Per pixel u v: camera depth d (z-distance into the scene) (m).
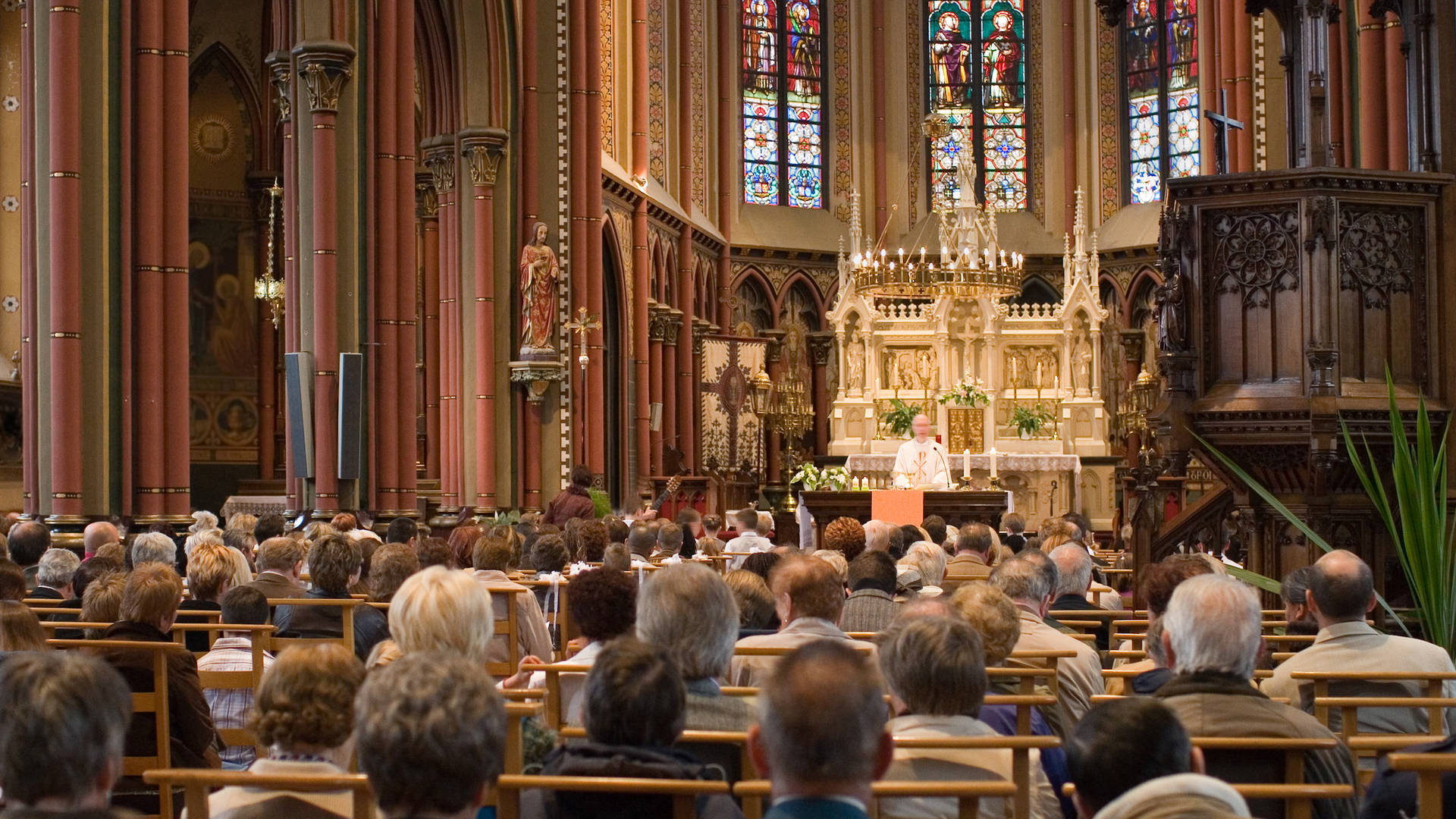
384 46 20.72
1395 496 12.09
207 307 30.11
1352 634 6.71
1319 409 11.40
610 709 4.34
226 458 30.25
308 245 19.58
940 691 4.90
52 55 16.41
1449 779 4.45
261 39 29.98
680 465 32.12
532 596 9.55
